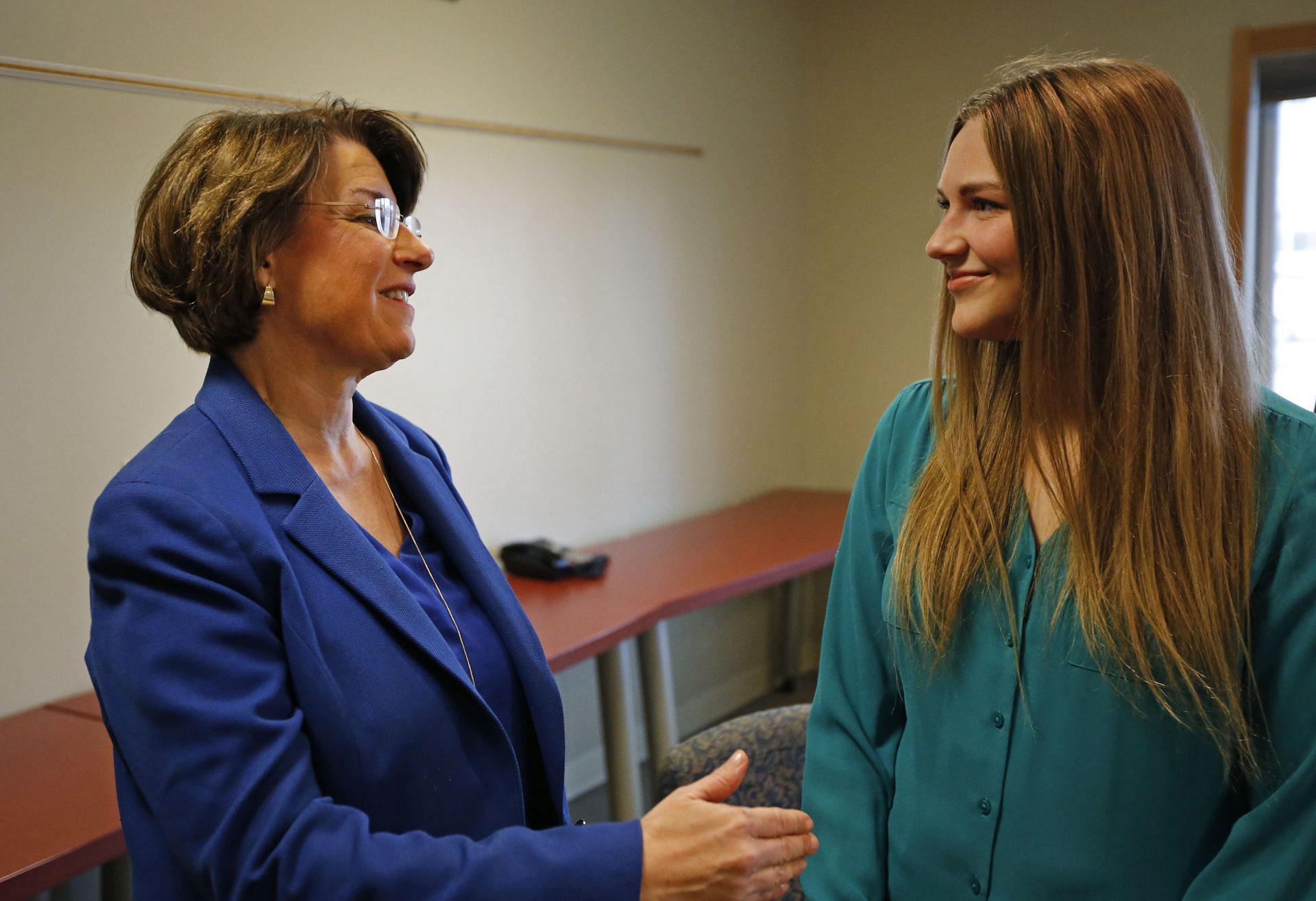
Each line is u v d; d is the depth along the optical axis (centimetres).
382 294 110
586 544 365
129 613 91
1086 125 97
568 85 343
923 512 112
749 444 450
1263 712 97
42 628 223
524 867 94
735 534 377
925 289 449
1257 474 98
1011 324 104
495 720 109
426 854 93
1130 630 96
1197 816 98
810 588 483
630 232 375
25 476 219
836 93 461
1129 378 99
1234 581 96
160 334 240
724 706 437
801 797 164
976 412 113
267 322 108
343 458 117
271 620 97
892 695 120
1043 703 102
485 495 324
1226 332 100
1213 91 386
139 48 230
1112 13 400
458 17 302
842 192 465
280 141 104
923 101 441
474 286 314
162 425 243
